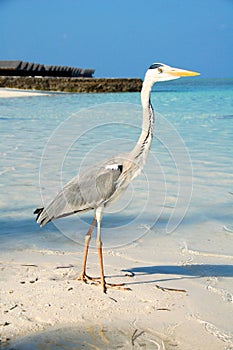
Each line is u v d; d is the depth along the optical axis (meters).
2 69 56.72
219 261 5.56
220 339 3.86
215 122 19.47
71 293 4.63
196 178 9.23
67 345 3.76
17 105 27.70
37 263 5.40
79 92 47.47
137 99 34.06
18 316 4.17
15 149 12.27
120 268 5.35
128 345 3.77
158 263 5.50
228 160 11.01
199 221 6.90
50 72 63.53
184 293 4.70
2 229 6.48
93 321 4.13
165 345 3.76
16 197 7.80
